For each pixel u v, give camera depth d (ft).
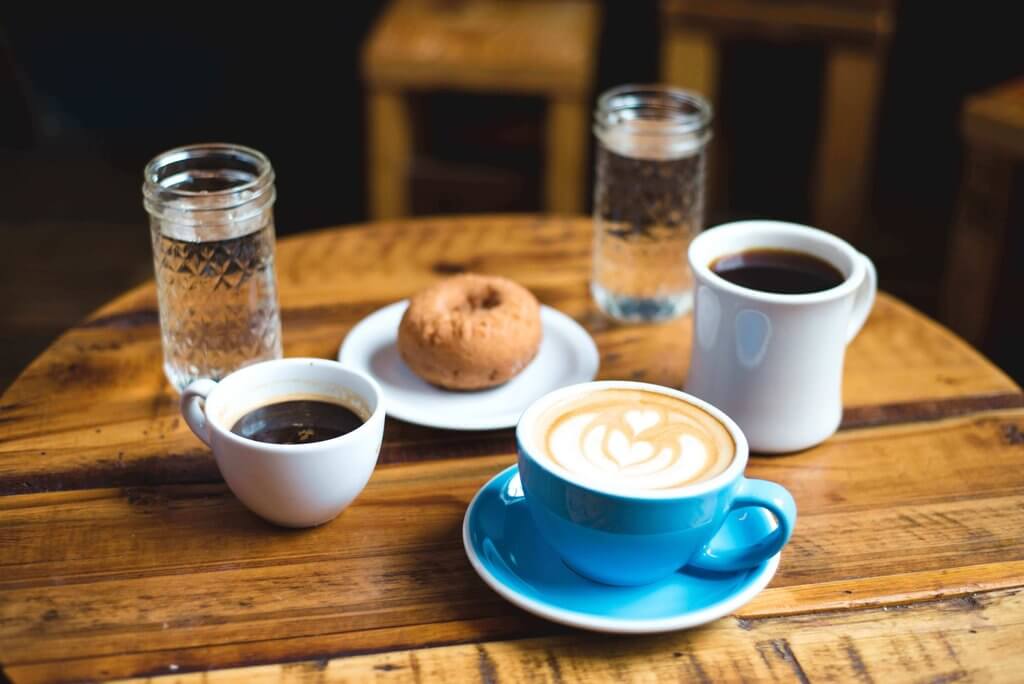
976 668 2.18
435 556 2.37
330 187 6.66
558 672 2.16
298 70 7.04
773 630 2.24
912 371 2.88
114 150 6.97
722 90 5.97
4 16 6.92
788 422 2.58
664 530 2.15
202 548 2.37
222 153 2.81
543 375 2.83
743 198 6.75
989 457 2.63
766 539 2.23
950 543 2.41
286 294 3.09
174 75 7.13
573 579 2.30
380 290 3.11
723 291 2.52
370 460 2.38
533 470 2.19
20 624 2.21
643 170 3.00
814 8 5.09
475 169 5.54
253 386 2.47
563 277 3.20
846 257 2.65
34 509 2.45
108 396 2.75
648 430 2.28
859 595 2.30
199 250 2.72
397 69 5.17
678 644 2.21
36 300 5.56
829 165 5.43
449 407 2.72
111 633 2.21
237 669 2.15
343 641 2.20
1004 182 4.40
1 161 6.80
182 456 2.59
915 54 6.49
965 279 4.64
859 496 2.52
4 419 2.67
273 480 2.31
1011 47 6.35
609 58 6.70
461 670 2.16
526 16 5.53
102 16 7.00
